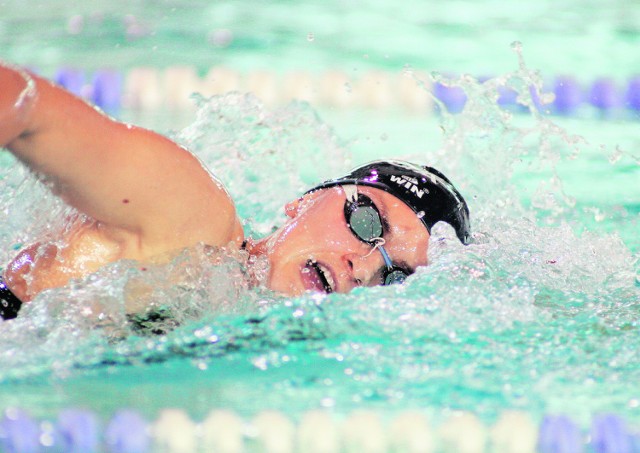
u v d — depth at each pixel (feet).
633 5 91.40
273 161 40.55
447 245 26.48
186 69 69.56
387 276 25.41
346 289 24.88
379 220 25.31
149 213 20.77
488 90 41.45
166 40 76.64
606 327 24.63
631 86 66.13
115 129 19.57
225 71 70.03
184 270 21.93
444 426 19.26
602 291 28.17
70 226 22.29
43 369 20.81
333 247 24.85
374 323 23.43
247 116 40.50
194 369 21.27
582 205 43.04
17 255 22.67
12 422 18.49
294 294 24.48
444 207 26.48
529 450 18.90
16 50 71.51
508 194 39.24
